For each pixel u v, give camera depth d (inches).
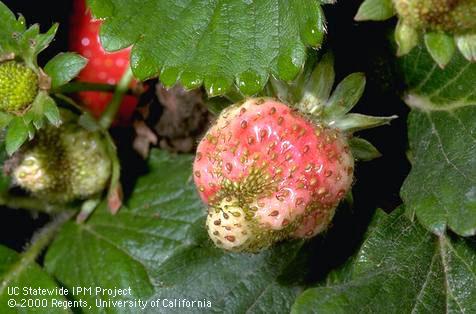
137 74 8.8
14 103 9.3
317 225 8.9
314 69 9.0
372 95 9.7
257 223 8.5
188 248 9.7
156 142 10.8
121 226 10.6
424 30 8.4
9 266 10.5
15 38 9.4
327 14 9.4
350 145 9.1
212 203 8.8
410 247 9.0
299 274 9.5
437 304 8.7
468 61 9.2
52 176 10.3
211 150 8.7
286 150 8.6
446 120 9.3
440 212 8.5
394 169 9.6
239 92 8.9
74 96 10.9
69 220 10.9
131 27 8.9
